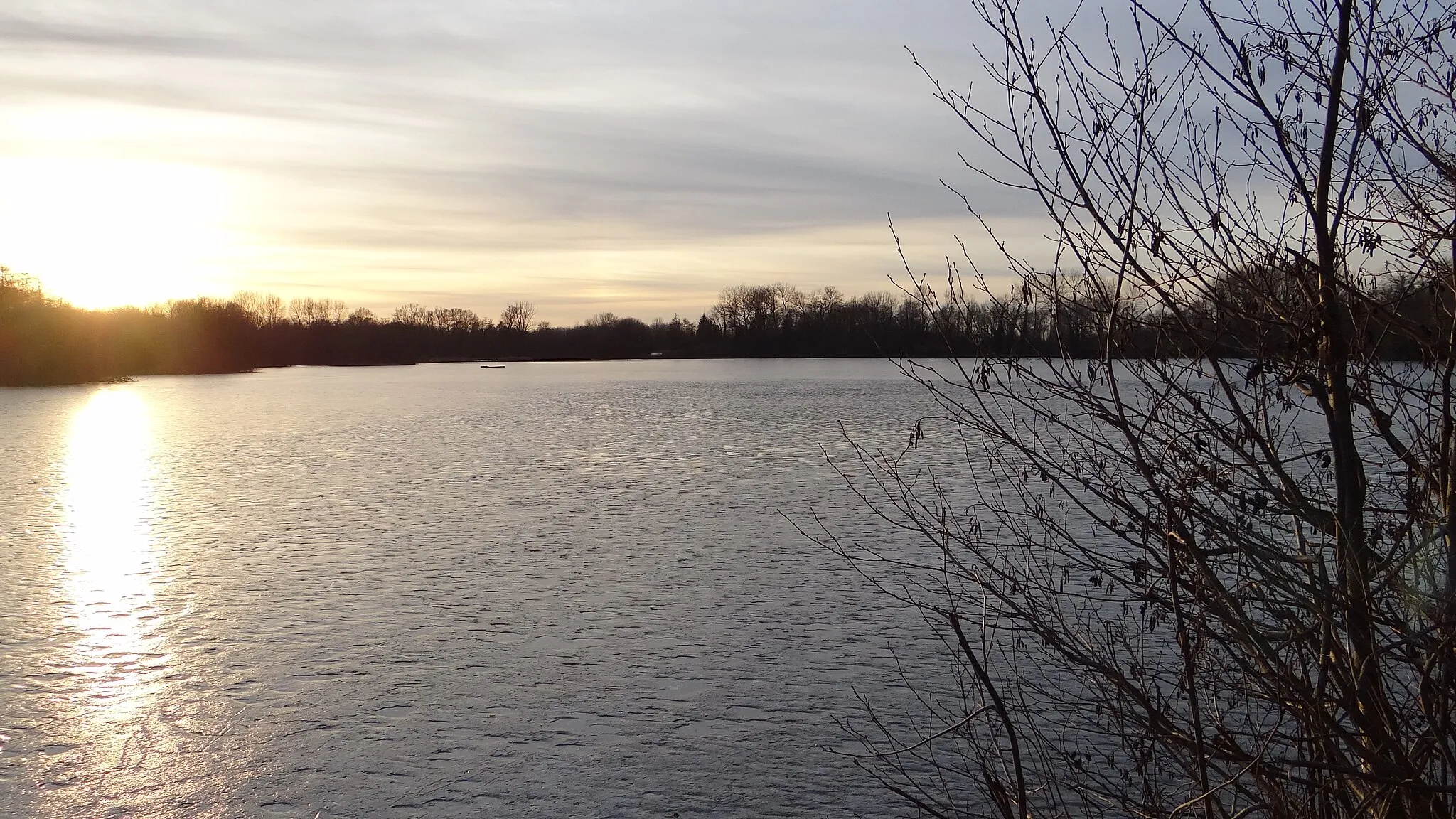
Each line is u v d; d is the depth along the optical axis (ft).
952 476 75.41
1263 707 15.71
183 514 65.46
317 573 47.60
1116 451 12.98
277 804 24.81
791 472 83.51
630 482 79.00
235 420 152.76
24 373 287.89
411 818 24.16
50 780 25.98
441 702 30.89
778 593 42.91
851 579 44.93
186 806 24.71
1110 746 23.81
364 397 215.10
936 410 158.20
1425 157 11.01
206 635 37.65
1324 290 10.96
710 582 45.16
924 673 32.24
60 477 86.12
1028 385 13.24
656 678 32.83
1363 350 11.63
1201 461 13.24
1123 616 18.44
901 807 23.98
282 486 79.10
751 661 34.22
